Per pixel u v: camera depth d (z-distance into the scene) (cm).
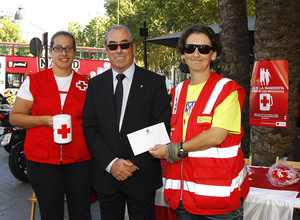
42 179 254
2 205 444
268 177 299
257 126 397
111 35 243
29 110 262
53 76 265
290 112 383
